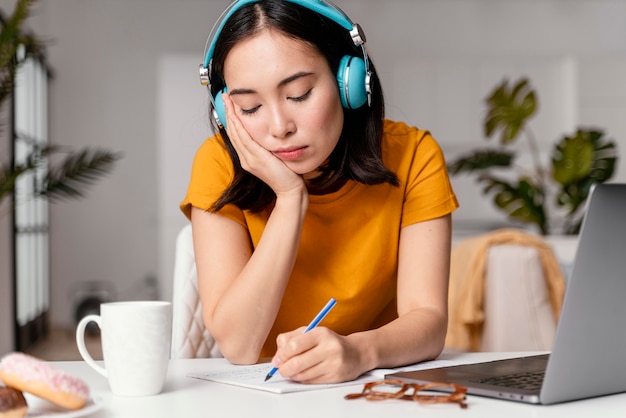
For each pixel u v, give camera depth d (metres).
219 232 1.39
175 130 7.54
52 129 8.09
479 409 0.87
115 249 8.19
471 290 2.85
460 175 8.23
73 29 8.15
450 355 1.36
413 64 8.32
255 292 1.26
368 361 1.11
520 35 8.72
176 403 0.94
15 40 3.76
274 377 1.09
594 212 0.84
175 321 1.55
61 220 8.12
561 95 8.38
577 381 0.89
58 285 8.10
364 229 1.45
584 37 8.78
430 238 1.43
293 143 1.22
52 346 6.53
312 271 1.45
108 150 8.18
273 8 1.17
